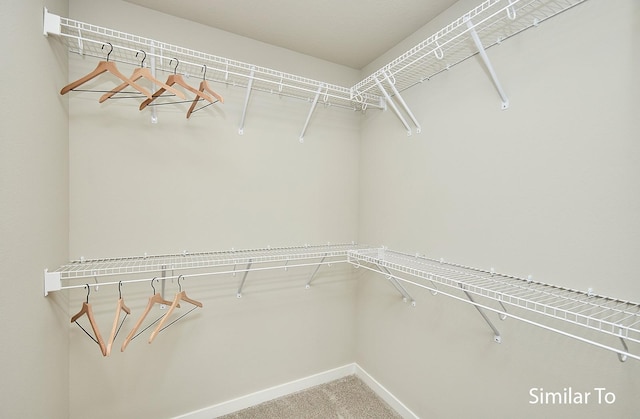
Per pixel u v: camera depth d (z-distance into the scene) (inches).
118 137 63.0
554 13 44.9
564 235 44.3
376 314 85.4
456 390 61.6
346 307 93.0
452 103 62.3
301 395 83.4
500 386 53.2
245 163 76.5
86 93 59.9
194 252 71.2
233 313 76.1
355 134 92.9
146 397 67.1
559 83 44.6
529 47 48.3
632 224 37.4
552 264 45.8
